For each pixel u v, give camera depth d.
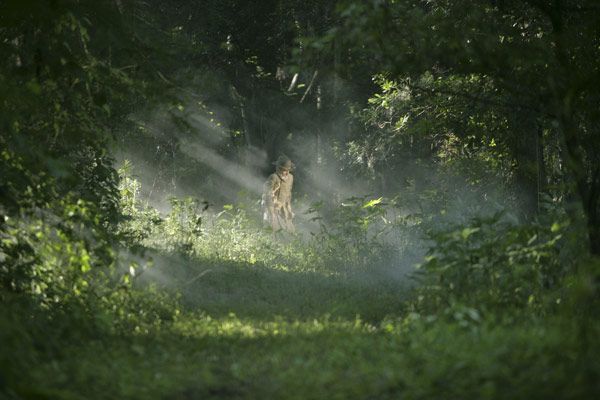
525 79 15.52
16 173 13.89
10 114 13.85
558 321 11.47
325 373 10.21
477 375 9.38
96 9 16.12
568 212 15.74
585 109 15.03
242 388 10.38
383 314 15.96
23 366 10.34
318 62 15.00
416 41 15.25
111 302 14.87
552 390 8.70
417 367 10.12
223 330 13.94
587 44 15.81
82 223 14.82
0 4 14.77
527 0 15.77
